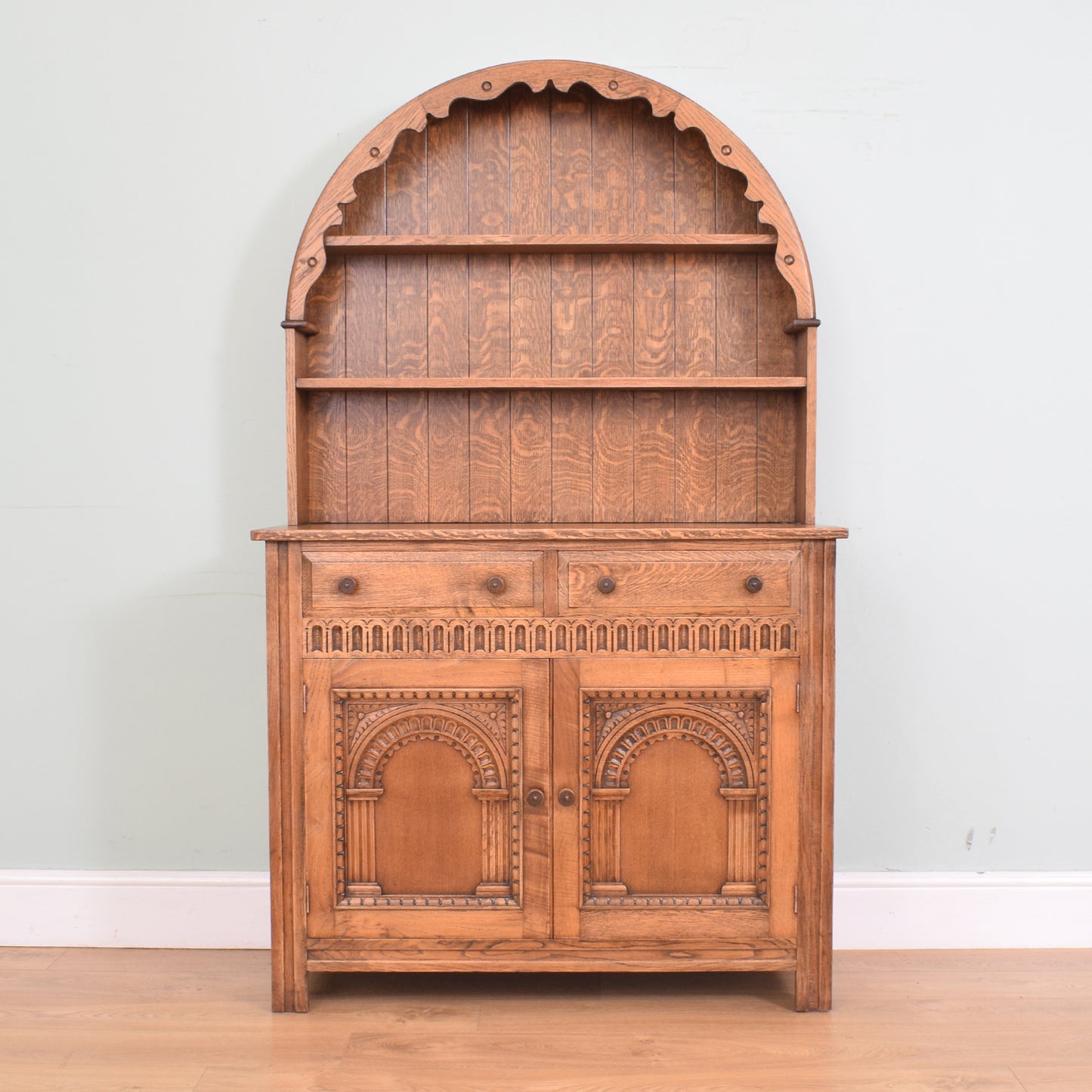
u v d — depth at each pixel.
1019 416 2.60
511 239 2.38
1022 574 2.62
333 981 2.40
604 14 2.58
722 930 2.21
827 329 2.59
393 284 2.57
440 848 2.21
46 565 2.61
